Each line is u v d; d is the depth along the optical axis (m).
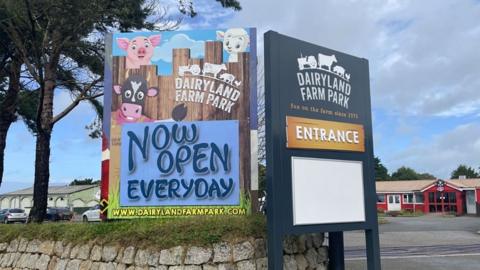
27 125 17.39
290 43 7.85
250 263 7.68
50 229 9.63
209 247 7.65
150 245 7.89
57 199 75.81
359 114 8.64
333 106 8.26
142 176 8.86
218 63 8.98
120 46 9.23
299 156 7.64
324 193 7.83
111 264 8.22
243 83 8.89
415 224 37.56
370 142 8.71
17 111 16.92
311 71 8.05
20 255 9.98
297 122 7.71
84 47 13.39
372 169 8.62
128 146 8.96
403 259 16.56
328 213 7.81
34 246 9.78
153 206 8.76
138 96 9.05
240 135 8.79
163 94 9.02
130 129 8.99
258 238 7.88
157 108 9.01
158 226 7.96
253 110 8.80
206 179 8.73
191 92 8.98
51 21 12.12
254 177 8.67
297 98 7.79
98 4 11.98
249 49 8.98
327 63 8.30
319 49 8.23
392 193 65.25
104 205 8.92
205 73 8.99
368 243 8.42
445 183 60.56
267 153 7.35
